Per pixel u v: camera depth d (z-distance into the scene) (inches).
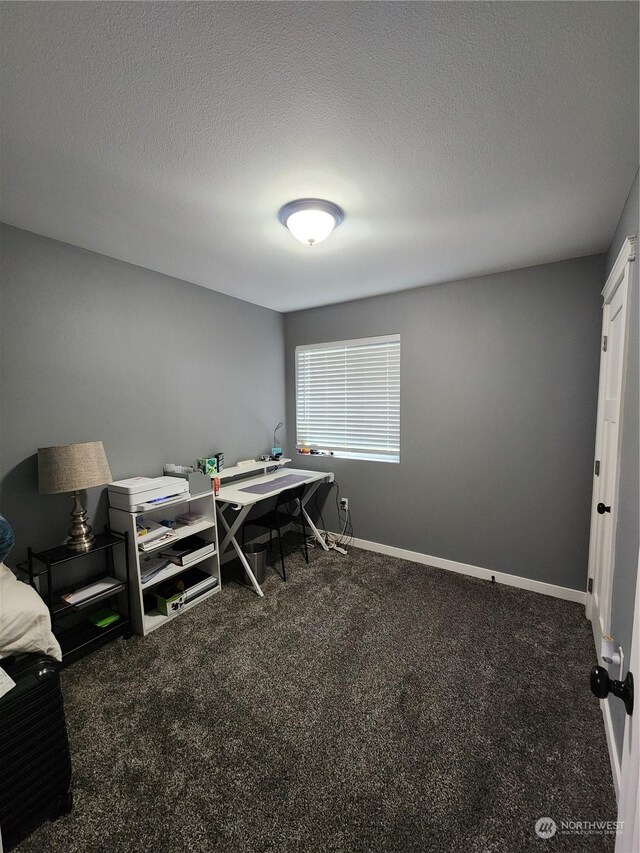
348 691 70.8
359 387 141.1
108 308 95.5
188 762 56.8
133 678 74.4
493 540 114.4
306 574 119.9
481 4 34.3
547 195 67.2
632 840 18.4
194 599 101.4
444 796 51.7
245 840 46.8
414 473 127.9
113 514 92.7
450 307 117.5
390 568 123.9
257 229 80.4
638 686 20.1
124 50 39.0
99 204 69.9
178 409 115.2
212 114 47.8
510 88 43.6
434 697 69.2
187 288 116.6
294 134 51.6
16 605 54.1
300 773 55.1
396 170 60.1
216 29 36.7
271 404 153.2
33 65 40.4
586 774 54.6
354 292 128.6
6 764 44.9
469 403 116.0
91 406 92.7
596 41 37.7
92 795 52.2
